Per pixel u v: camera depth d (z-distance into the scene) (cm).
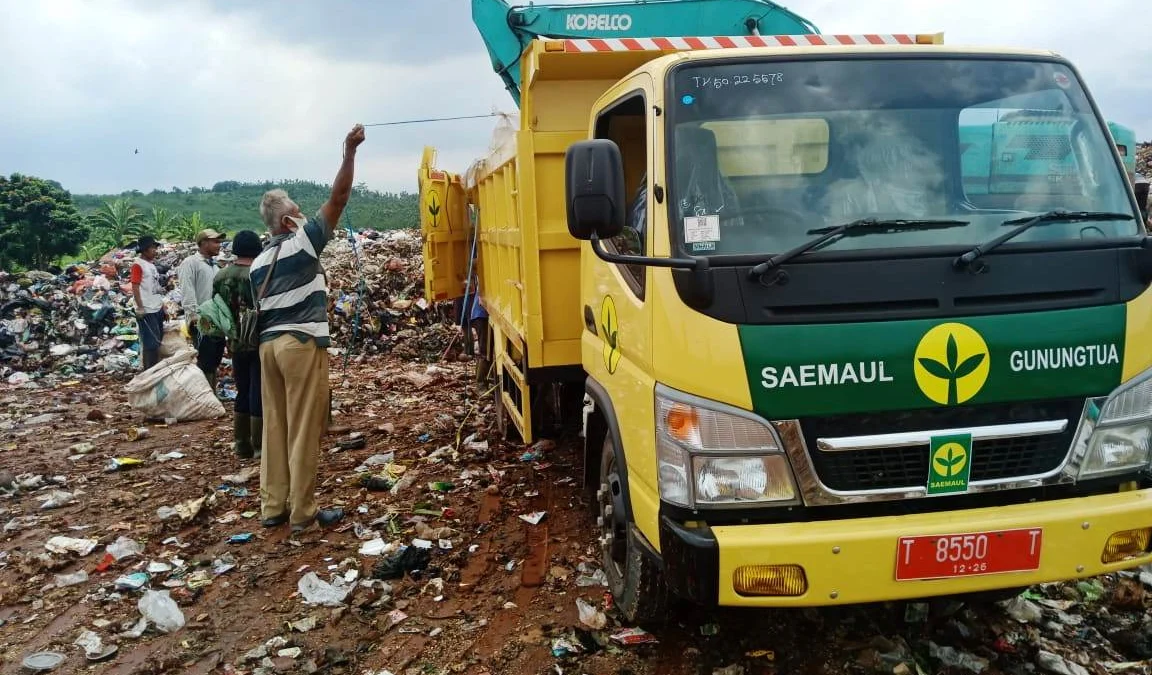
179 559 495
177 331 1030
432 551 486
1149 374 301
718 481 287
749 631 373
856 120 331
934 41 423
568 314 490
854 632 369
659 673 349
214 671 375
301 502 524
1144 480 308
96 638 403
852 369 282
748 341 281
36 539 536
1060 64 358
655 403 307
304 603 432
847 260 291
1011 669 342
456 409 852
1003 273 294
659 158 323
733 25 564
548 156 477
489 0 594
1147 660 347
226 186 11150
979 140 335
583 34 575
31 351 1240
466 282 892
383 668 368
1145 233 322
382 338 1242
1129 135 798
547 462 636
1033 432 291
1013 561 283
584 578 439
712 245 306
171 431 812
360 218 2762
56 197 4122
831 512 290
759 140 325
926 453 287
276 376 531
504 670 360
